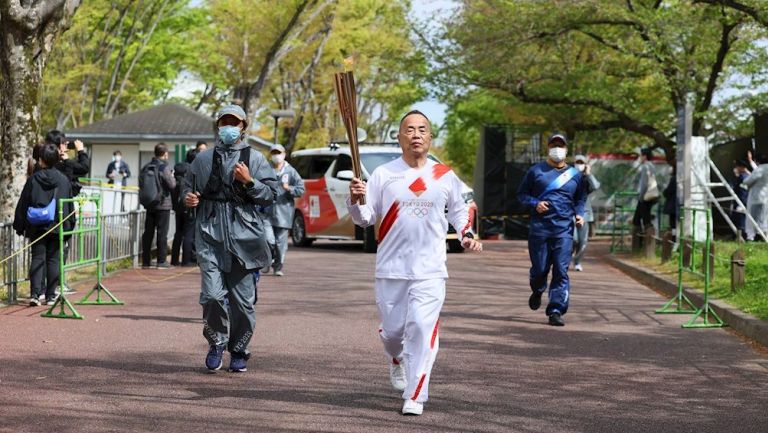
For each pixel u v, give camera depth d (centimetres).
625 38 2852
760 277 1505
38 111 1827
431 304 734
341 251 2469
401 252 741
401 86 4259
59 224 1220
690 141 2150
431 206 741
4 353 957
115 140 4206
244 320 875
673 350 1034
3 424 680
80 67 4222
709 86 2830
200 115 4381
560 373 895
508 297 1505
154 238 2092
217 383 830
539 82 3095
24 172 1805
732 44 2856
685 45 2733
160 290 1527
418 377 723
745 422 716
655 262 2009
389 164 757
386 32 4300
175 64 5003
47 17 1802
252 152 869
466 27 3023
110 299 1402
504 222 3619
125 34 4694
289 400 768
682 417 729
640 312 1347
